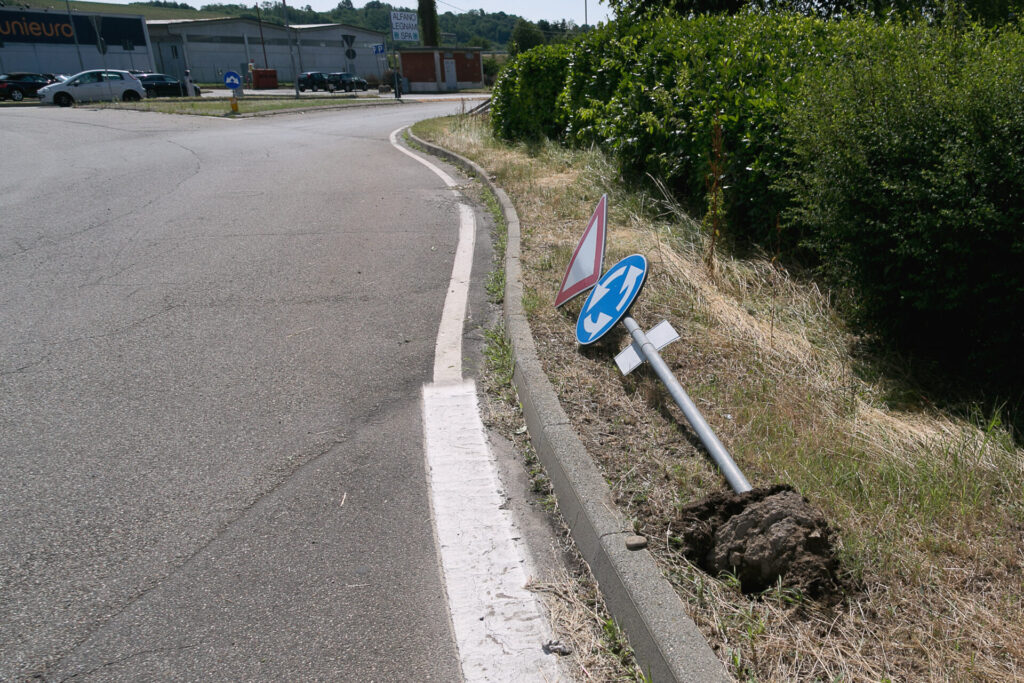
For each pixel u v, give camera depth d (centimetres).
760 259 554
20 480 309
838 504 268
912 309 408
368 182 992
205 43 6144
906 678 198
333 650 226
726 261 554
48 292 538
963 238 352
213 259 623
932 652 206
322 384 400
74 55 4747
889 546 246
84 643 227
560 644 228
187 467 320
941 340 415
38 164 1141
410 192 923
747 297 500
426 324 487
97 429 351
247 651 225
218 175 1038
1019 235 335
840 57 522
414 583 255
